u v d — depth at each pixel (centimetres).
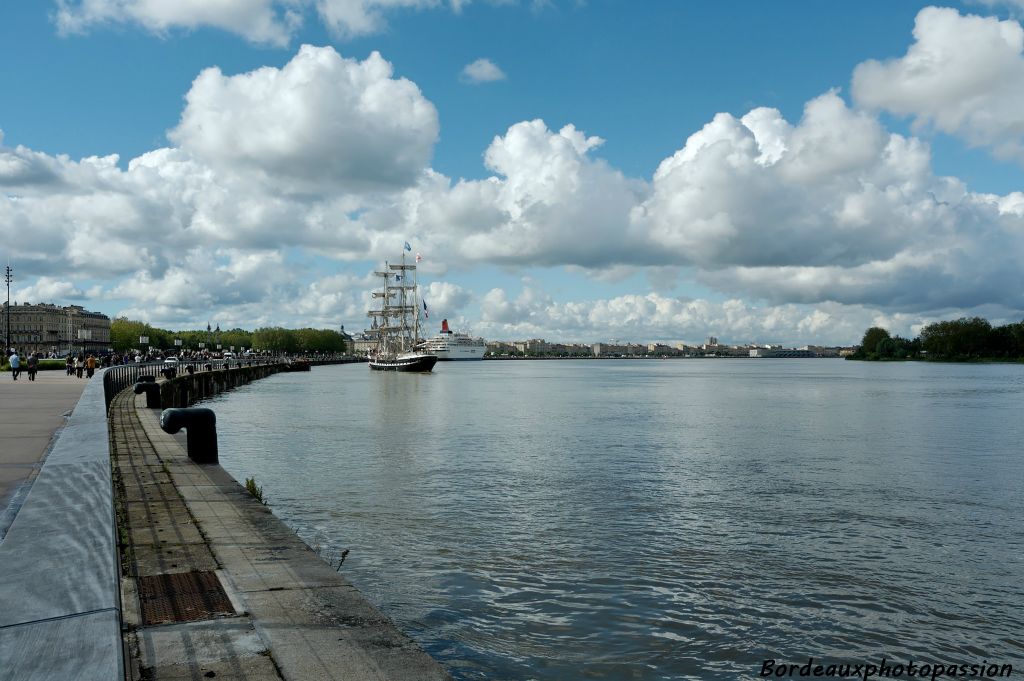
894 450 4381
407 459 3916
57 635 400
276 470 3531
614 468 3638
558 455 4091
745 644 1520
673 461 3903
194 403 8212
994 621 1664
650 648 1488
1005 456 4150
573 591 1795
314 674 709
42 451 2186
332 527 2395
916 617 1681
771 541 2269
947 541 2286
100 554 515
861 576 1945
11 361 6644
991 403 8538
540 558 2056
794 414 7019
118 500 1573
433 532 2338
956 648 1530
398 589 1795
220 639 796
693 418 6562
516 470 3556
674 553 2133
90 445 959
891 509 2730
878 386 13162
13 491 1611
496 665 1394
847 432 5409
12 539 552
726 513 2641
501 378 17788
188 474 1902
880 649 1518
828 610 1711
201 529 1322
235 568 1074
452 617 1623
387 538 2259
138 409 3697
